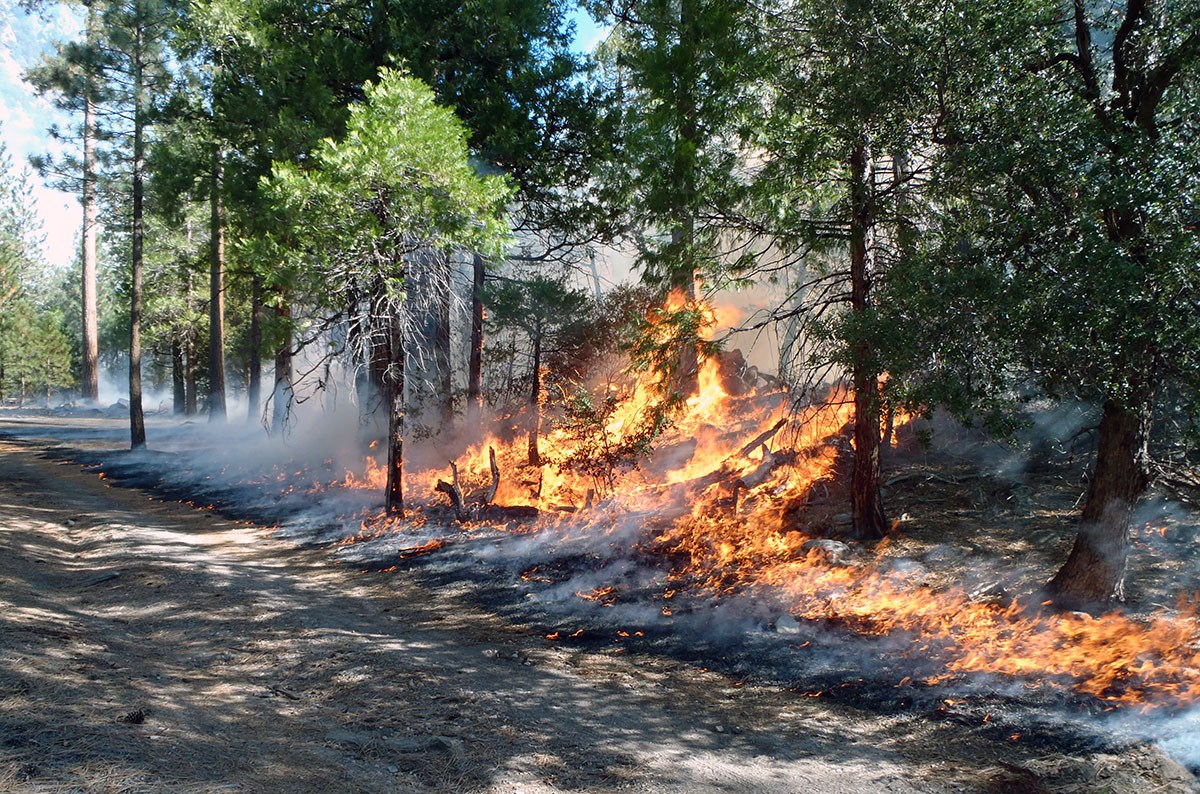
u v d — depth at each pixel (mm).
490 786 5793
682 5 13281
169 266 44219
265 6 21266
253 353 32219
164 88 28984
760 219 12570
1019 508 12352
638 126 14055
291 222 16203
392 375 16578
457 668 8742
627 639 9969
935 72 9180
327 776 5547
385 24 20688
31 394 60562
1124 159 7594
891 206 11492
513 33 20469
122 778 4680
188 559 13500
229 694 7328
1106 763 6297
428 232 15836
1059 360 7770
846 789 6164
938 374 8383
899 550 11555
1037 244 8133
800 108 11805
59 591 11227
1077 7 9133
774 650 9297
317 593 11969
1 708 5449
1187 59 8211
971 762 6613
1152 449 9844
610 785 6047
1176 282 7055
